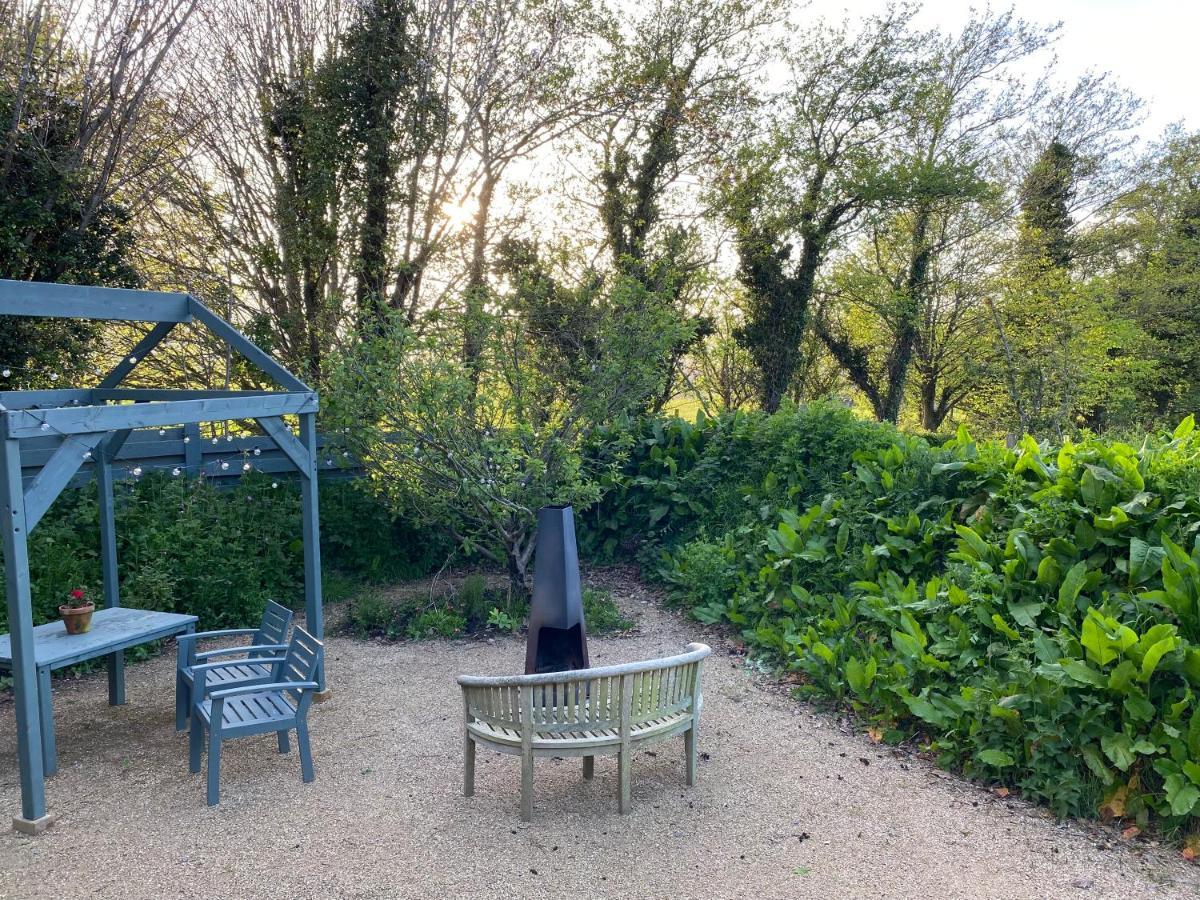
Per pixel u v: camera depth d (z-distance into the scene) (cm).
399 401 686
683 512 855
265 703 426
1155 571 448
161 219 1147
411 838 355
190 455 775
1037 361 2078
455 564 895
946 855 344
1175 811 342
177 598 679
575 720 367
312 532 533
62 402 545
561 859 338
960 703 437
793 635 590
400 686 564
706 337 1855
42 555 612
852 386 2423
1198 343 2214
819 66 1955
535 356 765
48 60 934
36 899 310
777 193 1880
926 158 2041
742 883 322
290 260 1135
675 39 1611
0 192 873
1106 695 392
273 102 1148
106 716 510
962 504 605
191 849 346
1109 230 2217
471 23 1295
